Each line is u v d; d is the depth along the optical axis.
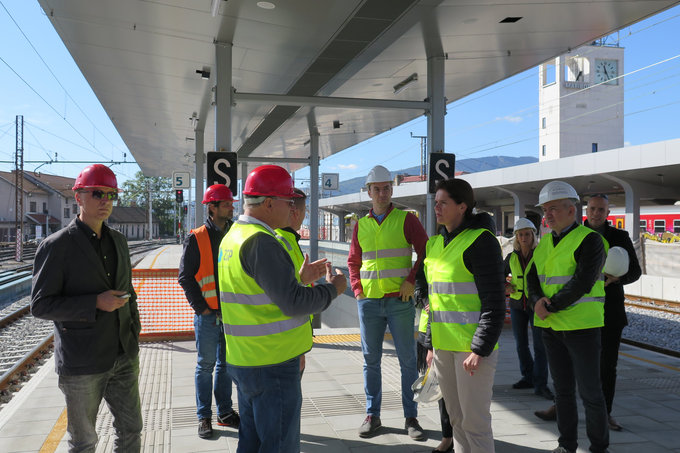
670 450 3.58
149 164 26.42
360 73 9.31
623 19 6.67
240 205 11.21
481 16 6.54
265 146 18.02
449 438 3.45
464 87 10.26
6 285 14.44
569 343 3.23
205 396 3.79
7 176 64.69
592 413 3.21
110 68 9.22
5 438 3.73
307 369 5.60
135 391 2.79
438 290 2.96
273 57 8.35
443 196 2.94
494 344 2.70
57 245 2.50
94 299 2.46
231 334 2.34
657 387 5.09
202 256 3.79
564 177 21.94
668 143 17.42
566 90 63.50
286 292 2.17
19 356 7.30
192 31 7.11
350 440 3.74
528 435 3.82
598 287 3.30
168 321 7.53
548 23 6.82
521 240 4.98
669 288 12.80
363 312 4.04
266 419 2.28
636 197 20.83
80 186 2.57
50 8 6.48
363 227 4.15
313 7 6.25
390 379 5.29
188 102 11.84
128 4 6.23
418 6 6.21
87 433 2.59
